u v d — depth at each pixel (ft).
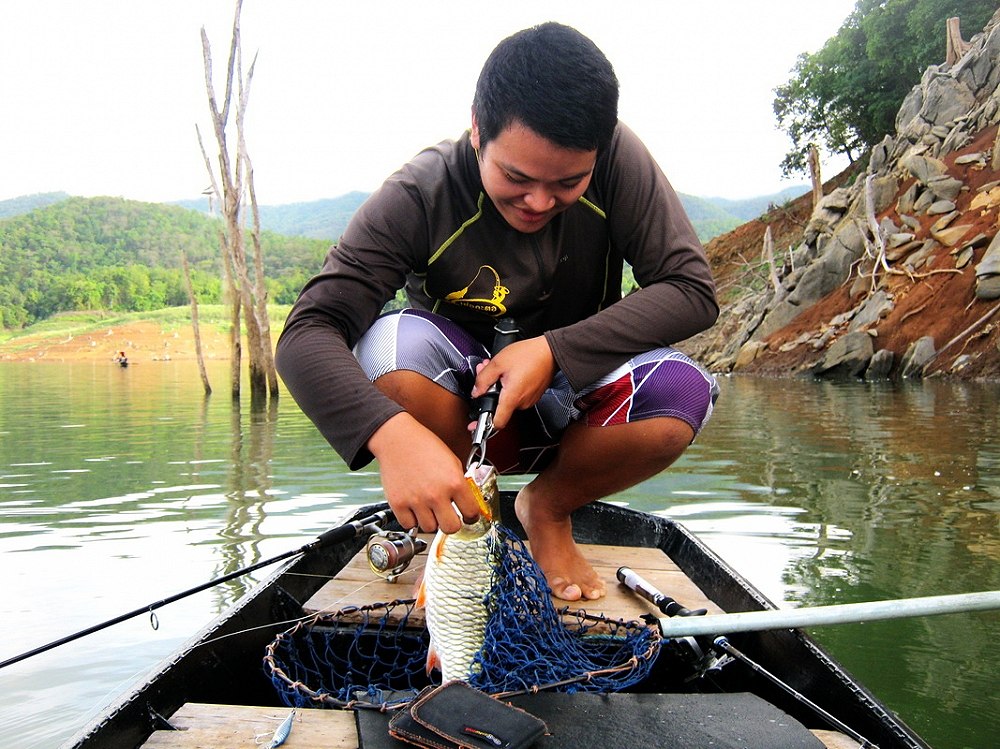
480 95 5.55
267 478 17.94
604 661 6.01
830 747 4.50
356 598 6.97
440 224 6.59
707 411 6.83
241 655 5.98
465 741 4.10
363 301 6.29
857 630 8.73
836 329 51.80
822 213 65.00
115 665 7.95
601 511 10.17
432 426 6.86
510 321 6.68
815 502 14.74
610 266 7.29
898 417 26.86
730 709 4.71
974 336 42.52
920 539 12.19
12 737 6.61
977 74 60.44
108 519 13.96
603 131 5.30
